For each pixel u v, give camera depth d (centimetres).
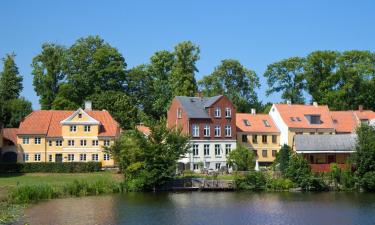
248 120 10506
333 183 7981
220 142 9788
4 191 6700
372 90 11938
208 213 5769
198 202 6588
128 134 8169
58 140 9712
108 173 8881
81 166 9038
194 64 11738
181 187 7912
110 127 10050
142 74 12381
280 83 12394
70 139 9744
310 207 6209
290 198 7006
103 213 5722
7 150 9588
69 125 9762
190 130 9588
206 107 9831
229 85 12456
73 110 11062
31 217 5450
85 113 9831
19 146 9556
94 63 11694
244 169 8825
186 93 11394
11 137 9744
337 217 5559
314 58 11925
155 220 5362
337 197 7112
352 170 8081
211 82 12438
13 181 7656
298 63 12212
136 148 7806
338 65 11962
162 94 12119
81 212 5762
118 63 11850
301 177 7919
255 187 7969
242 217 5550
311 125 10512
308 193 7600
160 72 12412
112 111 11344
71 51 11894
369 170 7912
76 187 7175
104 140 9862
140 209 5997
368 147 7956
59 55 11838
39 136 9619
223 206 6262
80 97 11719
